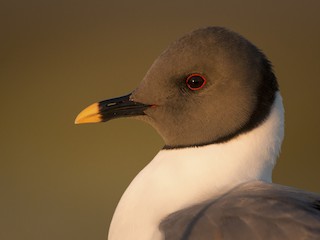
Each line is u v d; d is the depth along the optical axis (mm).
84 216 14680
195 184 7852
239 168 7910
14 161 16562
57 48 22438
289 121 17844
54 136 17406
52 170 16203
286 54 21219
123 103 8578
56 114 18266
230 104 7973
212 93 8023
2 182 15875
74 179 15875
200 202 7684
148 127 17266
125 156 16422
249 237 6828
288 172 16312
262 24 23234
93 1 25516
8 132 17656
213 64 8008
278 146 8078
